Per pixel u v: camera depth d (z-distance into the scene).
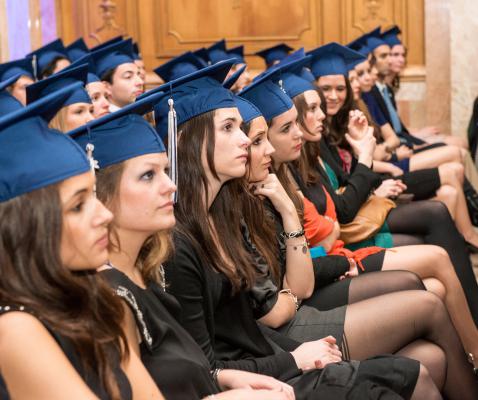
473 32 7.08
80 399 1.41
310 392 2.21
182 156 2.37
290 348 2.54
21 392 1.43
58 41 4.66
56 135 1.53
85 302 1.50
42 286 1.45
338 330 2.65
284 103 3.14
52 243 1.46
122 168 1.86
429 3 7.12
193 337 2.21
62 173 1.48
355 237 3.78
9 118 1.49
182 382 1.86
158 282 2.02
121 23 7.16
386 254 3.33
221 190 2.44
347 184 3.98
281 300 2.65
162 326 1.88
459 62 7.12
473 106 6.56
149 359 1.85
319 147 3.77
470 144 6.52
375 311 2.67
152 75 7.23
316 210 3.44
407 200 4.62
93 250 1.52
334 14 7.21
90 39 7.12
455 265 3.93
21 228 1.45
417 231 3.99
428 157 5.29
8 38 6.30
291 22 7.22
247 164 2.72
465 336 3.36
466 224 4.72
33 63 4.61
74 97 3.45
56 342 1.48
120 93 4.93
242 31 7.23
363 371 2.25
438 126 7.25
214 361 2.25
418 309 2.68
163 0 7.19
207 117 2.37
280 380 2.34
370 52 6.39
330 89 4.39
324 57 4.41
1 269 1.45
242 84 5.38
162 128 2.44
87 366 1.51
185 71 4.83
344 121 4.43
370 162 4.03
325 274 3.01
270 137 3.15
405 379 2.24
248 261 2.45
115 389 1.53
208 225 2.37
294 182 3.48
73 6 7.05
